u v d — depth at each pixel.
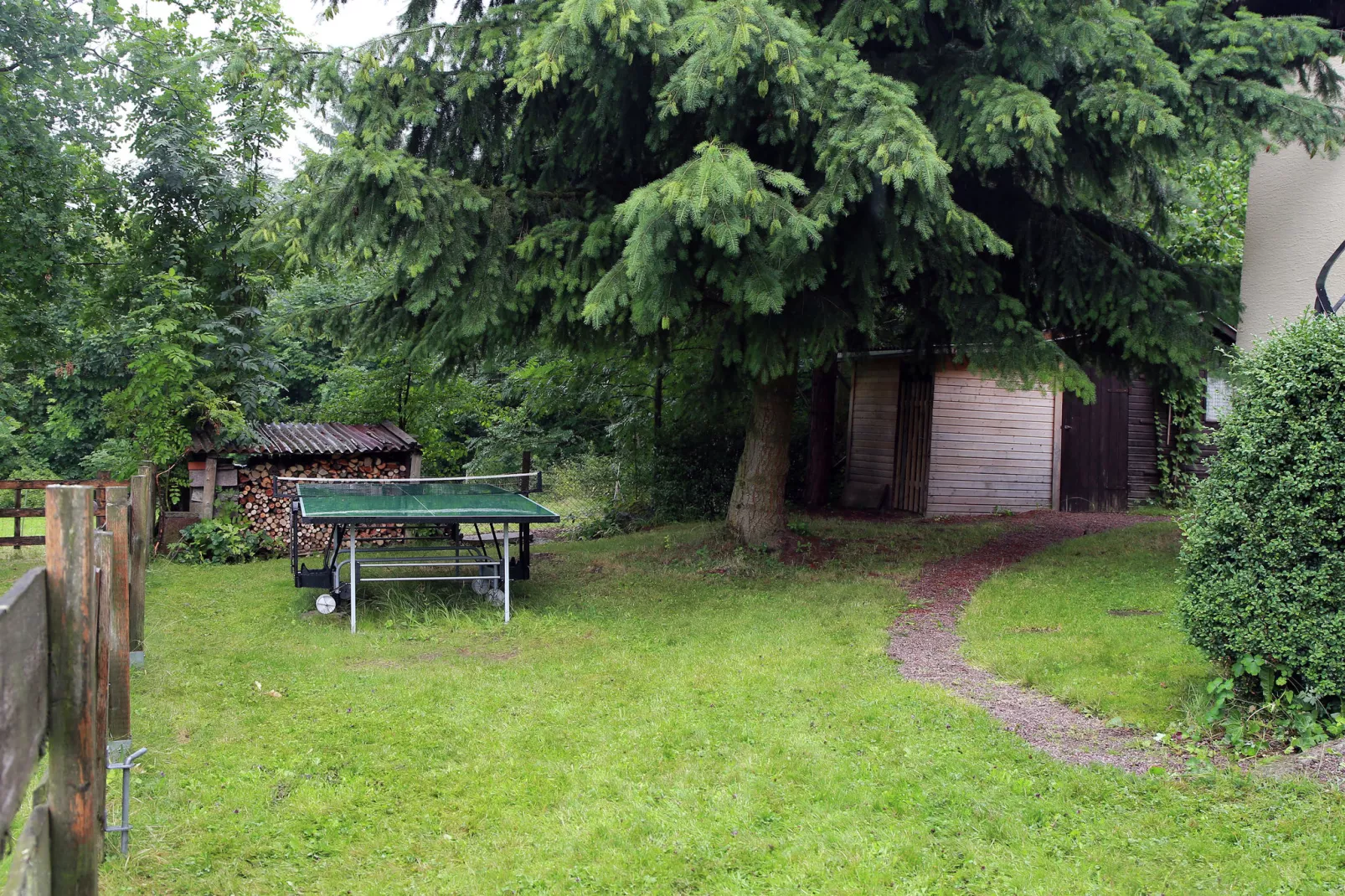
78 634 2.22
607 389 17.31
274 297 22.41
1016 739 5.11
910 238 8.41
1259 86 8.01
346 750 5.24
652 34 7.25
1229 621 4.96
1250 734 4.80
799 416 18.39
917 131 7.00
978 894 3.54
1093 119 7.80
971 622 7.84
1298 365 4.88
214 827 4.22
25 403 23.28
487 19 8.55
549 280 8.38
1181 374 10.28
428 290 8.23
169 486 13.09
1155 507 15.23
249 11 15.11
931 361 11.89
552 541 15.19
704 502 15.89
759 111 7.83
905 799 4.38
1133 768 4.64
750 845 3.99
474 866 3.91
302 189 9.05
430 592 9.95
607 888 3.71
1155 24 8.70
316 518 8.05
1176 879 3.56
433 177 8.15
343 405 18.55
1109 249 9.48
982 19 8.21
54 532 2.18
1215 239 18.25
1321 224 9.48
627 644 7.73
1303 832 3.82
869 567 10.77
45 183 13.72
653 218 6.84
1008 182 9.69
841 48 7.84
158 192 13.96
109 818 4.22
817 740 5.20
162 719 5.65
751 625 8.27
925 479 15.05
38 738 2.01
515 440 21.20
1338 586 4.59
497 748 5.26
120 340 14.17
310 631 8.30
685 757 5.05
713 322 10.27
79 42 13.62
